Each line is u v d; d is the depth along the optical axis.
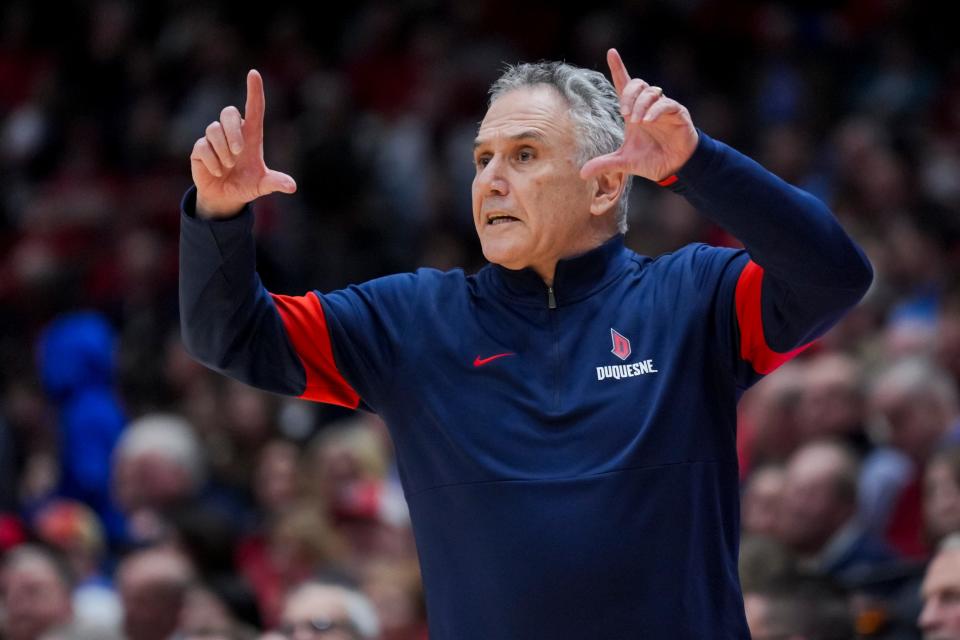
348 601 15.35
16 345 37.19
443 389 9.66
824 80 41.06
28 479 32.81
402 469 9.86
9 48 49.12
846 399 21.88
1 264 42.38
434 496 9.58
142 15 48.62
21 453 33.66
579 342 9.66
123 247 40.97
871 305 27.91
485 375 9.62
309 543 20.98
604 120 10.02
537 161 9.77
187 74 45.59
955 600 13.45
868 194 34.44
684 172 8.96
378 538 21.94
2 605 21.08
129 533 24.28
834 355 23.98
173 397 33.78
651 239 34.47
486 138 9.91
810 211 8.96
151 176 43.69
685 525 9.22
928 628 13.56
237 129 9.15
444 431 9.55
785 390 22.25
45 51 49.09
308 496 23.02
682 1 45.41
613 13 46.03
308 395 10.08
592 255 9.87
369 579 18.75
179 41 47.06
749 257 9.69
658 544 9.14
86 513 26.52
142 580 18.31
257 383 9.89
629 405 9.38
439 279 10.16
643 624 9.03
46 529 23.33
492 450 9.40
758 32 44.75
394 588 18.30
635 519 9.14
